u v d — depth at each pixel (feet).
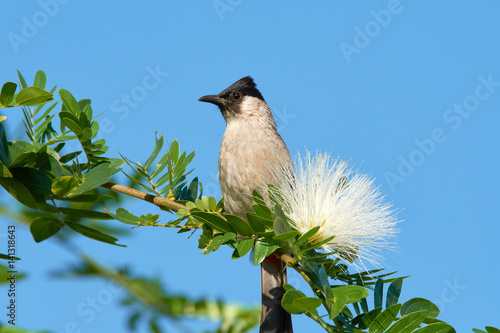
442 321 16.39
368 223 18.90
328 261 17.72
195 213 17.92
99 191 22.13
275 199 18.86
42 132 21.86
